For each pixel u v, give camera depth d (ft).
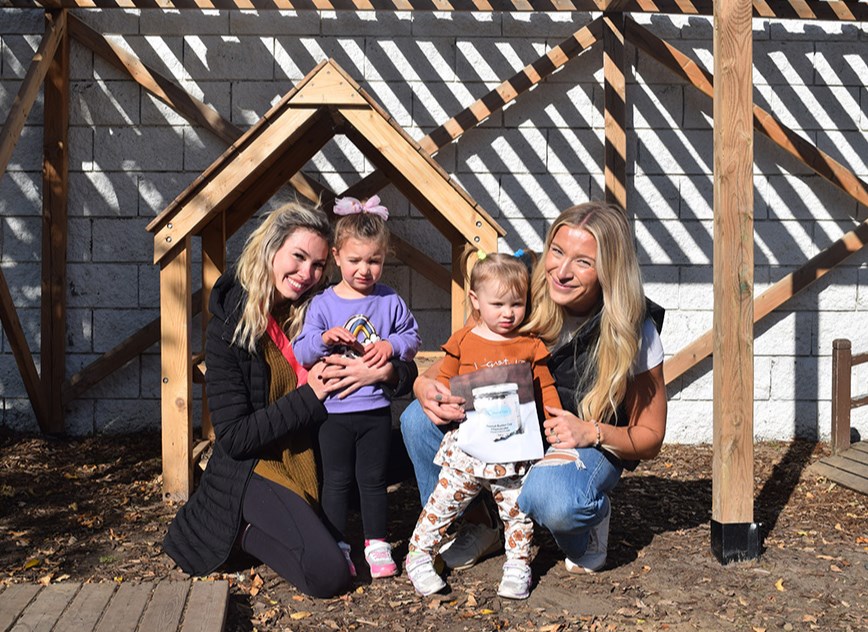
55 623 10.40
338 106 15.28
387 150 15.31
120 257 21.67
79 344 21.68
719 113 13.52
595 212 11.94
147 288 21.70
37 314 21.56
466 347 12.42
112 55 21.11
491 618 11.54
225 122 21.21
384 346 13.03
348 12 21.57
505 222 22.11
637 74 22.09
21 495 16.80
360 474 13.10
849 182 22.08
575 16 21.80
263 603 11.93
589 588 12.62
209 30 21.42
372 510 13.04
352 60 21.66
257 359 12.66
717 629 11.35
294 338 13.12
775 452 21.34
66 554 13.69
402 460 14.43
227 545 12.32
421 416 13.09
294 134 15.72
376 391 13.08
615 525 15.58
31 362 20.27
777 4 21.15
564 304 12.17
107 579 12.64
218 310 12.73
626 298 11.84
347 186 21.68
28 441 20.83
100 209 21.58
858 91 22.48
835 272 22.72
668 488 18.15
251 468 12.41
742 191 13.51
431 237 21.88
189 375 16.31
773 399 22.74
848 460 19.34
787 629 11.39
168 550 12.72
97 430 21.74
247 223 21.67
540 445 12.06
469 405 12.08
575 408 12.55
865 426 22.75
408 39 21.70
